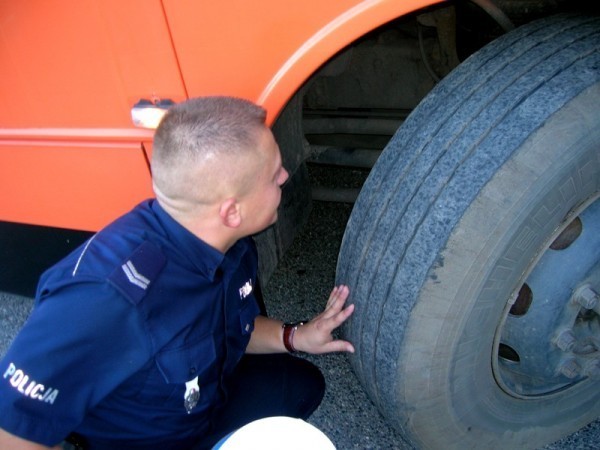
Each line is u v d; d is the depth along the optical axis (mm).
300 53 1280
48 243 2082
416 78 2342
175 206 1215
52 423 1152
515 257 1327
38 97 1506
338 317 1494
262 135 1185
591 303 1421
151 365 1232
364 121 2408
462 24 2188
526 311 1476
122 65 1390
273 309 2496
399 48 2299
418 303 1325
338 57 1881
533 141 1246
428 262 1298
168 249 1238
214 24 1293
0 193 1756
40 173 1652
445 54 2111
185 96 1386
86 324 1116
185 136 1136
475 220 1266
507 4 1761
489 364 1493
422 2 1181
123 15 1322
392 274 1360
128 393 1277
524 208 1271
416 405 1471
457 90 1393
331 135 2666
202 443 1559
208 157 1135
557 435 1781
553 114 1246
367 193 1475
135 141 1488
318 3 1228
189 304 1247
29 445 1147
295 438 1303
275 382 1726
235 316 1455
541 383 1639
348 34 1243
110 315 1130
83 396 1171
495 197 1257
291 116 1967
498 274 1328
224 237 1279
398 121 2369
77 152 1566
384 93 2428
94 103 1465
